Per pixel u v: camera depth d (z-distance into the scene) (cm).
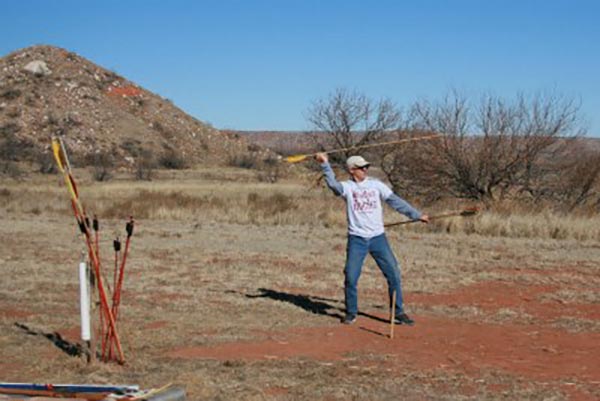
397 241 1952
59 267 1544
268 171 6359
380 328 1010
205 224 2472
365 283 1344
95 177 5728
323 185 3631
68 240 2034
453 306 1153
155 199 3075
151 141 7800
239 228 2341
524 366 831
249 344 917
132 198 3228
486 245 1886
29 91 7931
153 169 6838
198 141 8325
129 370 802
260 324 1024
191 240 2016
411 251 1759
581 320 1061
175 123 8500
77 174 6025
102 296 823
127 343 911
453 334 977
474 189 2689
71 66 8719
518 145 2634
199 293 1245
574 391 745
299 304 1163
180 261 1614
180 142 8131
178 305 1145
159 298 1204
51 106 7788
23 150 6644
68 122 7544
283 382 765
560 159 2633
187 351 884
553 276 1435
